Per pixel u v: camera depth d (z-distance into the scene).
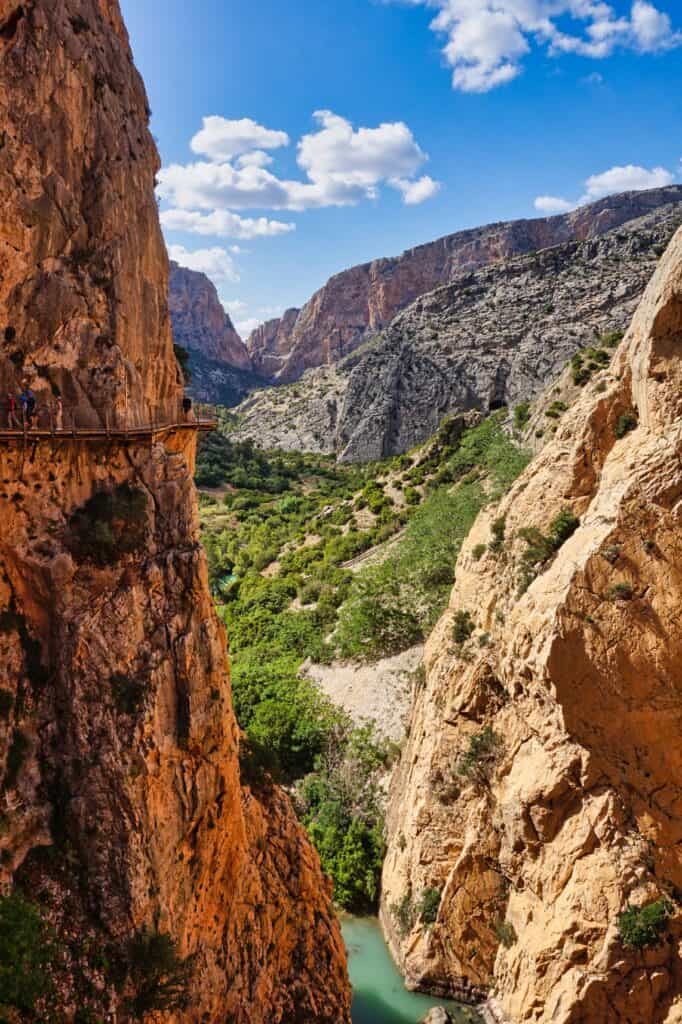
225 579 92.62
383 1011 30.52
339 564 83.19
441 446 105.12
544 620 28.42
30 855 15.62
